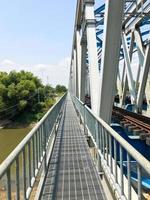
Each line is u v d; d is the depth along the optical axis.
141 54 20.09
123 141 4.32
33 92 75.94
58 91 161.12
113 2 7.46
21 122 71.56
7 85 75.75
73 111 29.20
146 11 16.78
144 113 22.73
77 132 15.36
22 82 74.62
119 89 30.08
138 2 16.88
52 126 11.68
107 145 6.39
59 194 6.55
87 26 13.43
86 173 8.02
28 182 5.27
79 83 22.61
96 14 18.92
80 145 11.87
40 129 7.13
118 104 32.06
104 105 9.02
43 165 7.67
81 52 20.66
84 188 6.89
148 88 20.31
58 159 9.61
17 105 72.25
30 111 74.81
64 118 22.55
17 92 72.69
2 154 33.53
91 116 10.23
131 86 21.27
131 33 22.30
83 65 21.08
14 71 77.88
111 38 7.92
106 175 6.53
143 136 11.21
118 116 17.22
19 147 4.24
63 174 7.96
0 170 3.16
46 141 8.37
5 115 72.38
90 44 13.18
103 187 6.71
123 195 4.74
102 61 8.46
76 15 21.28
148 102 20.34
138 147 11.55
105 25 7.91
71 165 8.84
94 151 9.50
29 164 5.19
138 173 3.50
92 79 12.70
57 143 12.39
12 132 59.84
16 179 4.10
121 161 4.73
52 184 7.19
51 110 11.31
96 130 8.34
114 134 5.06
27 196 4.80
